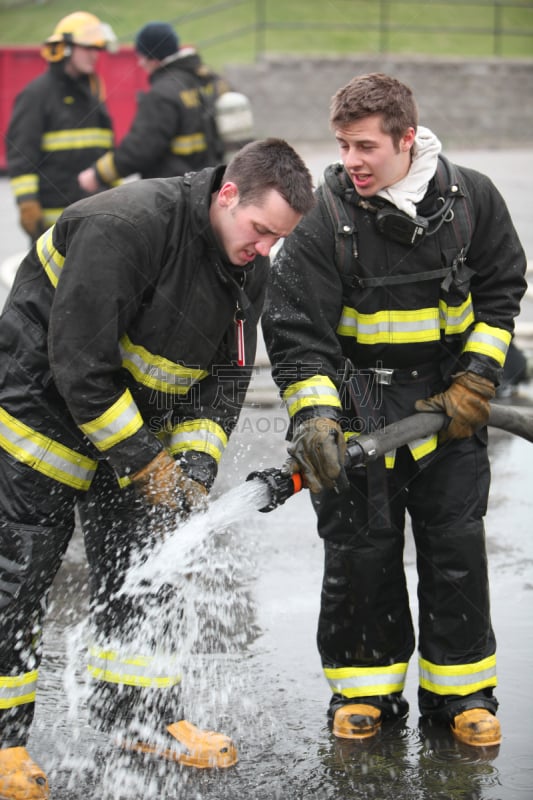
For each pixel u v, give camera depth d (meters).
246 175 3.21
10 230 13.88
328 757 3.59
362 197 3.57
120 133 18.72
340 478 3.55
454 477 3.75
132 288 3.23
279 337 3.69
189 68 7.75
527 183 15.60
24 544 3.35
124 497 3.63
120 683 3.66
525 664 4.21
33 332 3.36
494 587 4.91
